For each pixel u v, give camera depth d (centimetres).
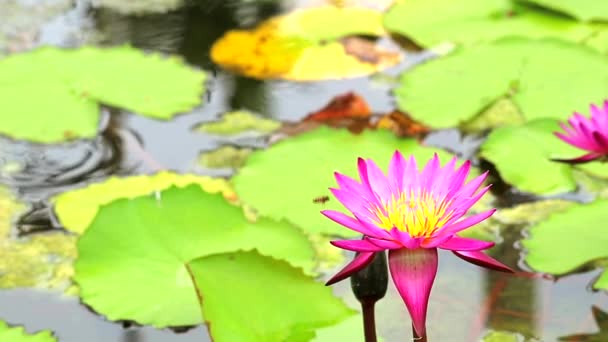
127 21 220
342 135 180
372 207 145
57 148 184
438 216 144
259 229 163
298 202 170
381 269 146
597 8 209
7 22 217
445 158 175
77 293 161
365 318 147
